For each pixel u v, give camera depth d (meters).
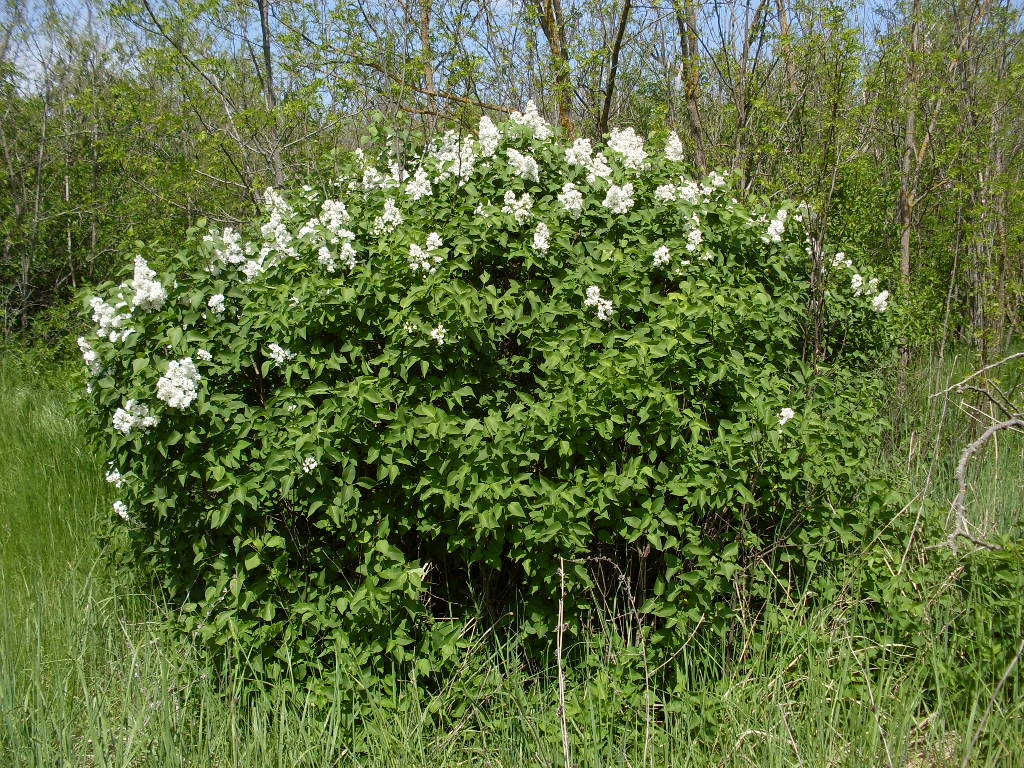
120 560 4.16
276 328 3.20
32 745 2.95
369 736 3.00
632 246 3.61
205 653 3.28
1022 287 7.25
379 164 4.11
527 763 2.88
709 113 8.84
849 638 3.00
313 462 2.98
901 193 8.20
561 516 2.88
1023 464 4.83
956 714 2.86
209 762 2.94
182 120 8.62
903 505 3.41
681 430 3.11
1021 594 2.97
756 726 2.83
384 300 3.22
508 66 9.00
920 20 7.69
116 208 11.12
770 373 3.45
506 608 3.38
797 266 4.18
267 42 7.75
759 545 3.14
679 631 3.02
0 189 11.29
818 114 6.10
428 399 3.18
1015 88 8.35
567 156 3.76
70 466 5.63
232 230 3.91
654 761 2.80
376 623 3.06
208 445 3.26
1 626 3.72
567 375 3.05
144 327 3.23
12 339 9.80
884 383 4.95
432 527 3.09
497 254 3.38
